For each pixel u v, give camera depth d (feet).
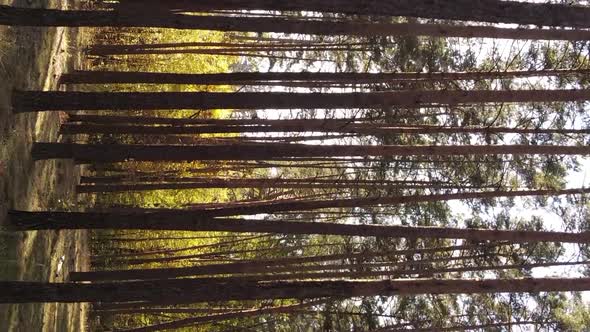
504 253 37.99
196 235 60.39
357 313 47.21
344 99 23.43
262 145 27.91
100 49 44.70
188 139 45.98
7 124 23.80
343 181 39.93
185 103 23.44
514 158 38.68
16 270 25.55
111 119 37.70
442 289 21.47
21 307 27.04
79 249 43.93
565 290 21.45
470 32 27.27
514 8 18.22
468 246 36.37
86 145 26.96
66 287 21.66
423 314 46.80
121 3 29.32
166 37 58.75
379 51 43.73
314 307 52.42
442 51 39.93
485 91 24.36
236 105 23.49
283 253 61.11
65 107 23.88
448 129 32.63
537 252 37.04
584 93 24.71
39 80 28.48
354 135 40.83
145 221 23.90
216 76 30.68
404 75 29.40
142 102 23.54
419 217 45.70
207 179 47.44
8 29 24.20
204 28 22.50
